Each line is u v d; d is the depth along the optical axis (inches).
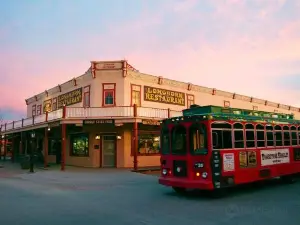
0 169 959.6
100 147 974.4
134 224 295.7
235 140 464.1
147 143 1002.1
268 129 538.6
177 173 453.7
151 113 897.5
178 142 458.3
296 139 613.9
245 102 1390.3
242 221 303.7
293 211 346.9
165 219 314.3
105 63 969.5
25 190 528.4
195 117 440.5
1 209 369.4
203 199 427.5
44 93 1305.4
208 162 420.2
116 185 583.8
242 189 516.4
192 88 1158.3
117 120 860.0
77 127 1032.8
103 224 296.7
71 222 304.7
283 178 583.8
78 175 747.4
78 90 1063.0
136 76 993.5
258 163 499.2
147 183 609.0
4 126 1379.2
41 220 313.4
